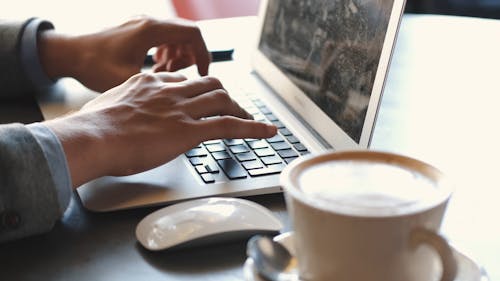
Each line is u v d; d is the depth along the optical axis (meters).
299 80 0.94
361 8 0.80
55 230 0.64
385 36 0.74
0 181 0.61
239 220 0.60
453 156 0.79
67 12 1.71
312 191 0.44
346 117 0.78
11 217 0.60
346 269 0.43
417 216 0.41
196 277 0.56
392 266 0.43
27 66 1.01
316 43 0.91
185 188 0.69
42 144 0.63
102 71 1.03
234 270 0.57
